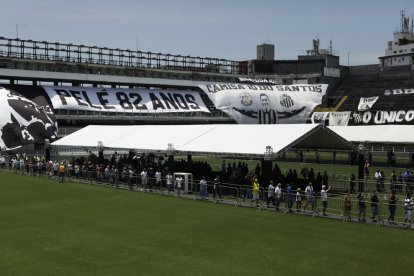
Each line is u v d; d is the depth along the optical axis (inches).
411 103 3794.3
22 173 2044.8
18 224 1033.5
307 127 1503.4
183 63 4347.9
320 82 4431.6
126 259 775.1
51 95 3366.1
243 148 1467.8
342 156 2874.0
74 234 944.3
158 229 989.2
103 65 3816.4
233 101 3732.8
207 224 1039.6
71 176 1888.5
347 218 1085.8
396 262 760.3
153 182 1619.1
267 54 5191.9
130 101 3695.9
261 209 1227.9
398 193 1549.0
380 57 4763.8
